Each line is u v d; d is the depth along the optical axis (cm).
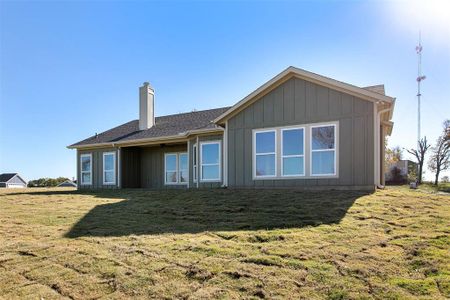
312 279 371
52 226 669
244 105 1262
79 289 379
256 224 632
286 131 1180
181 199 995
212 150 1451
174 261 439
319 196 905
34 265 449
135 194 1226
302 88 1160
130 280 391
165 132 1706
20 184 5516
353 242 496
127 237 564
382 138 1336
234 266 413
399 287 349
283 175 1171
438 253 440
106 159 1877
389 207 745
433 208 740
